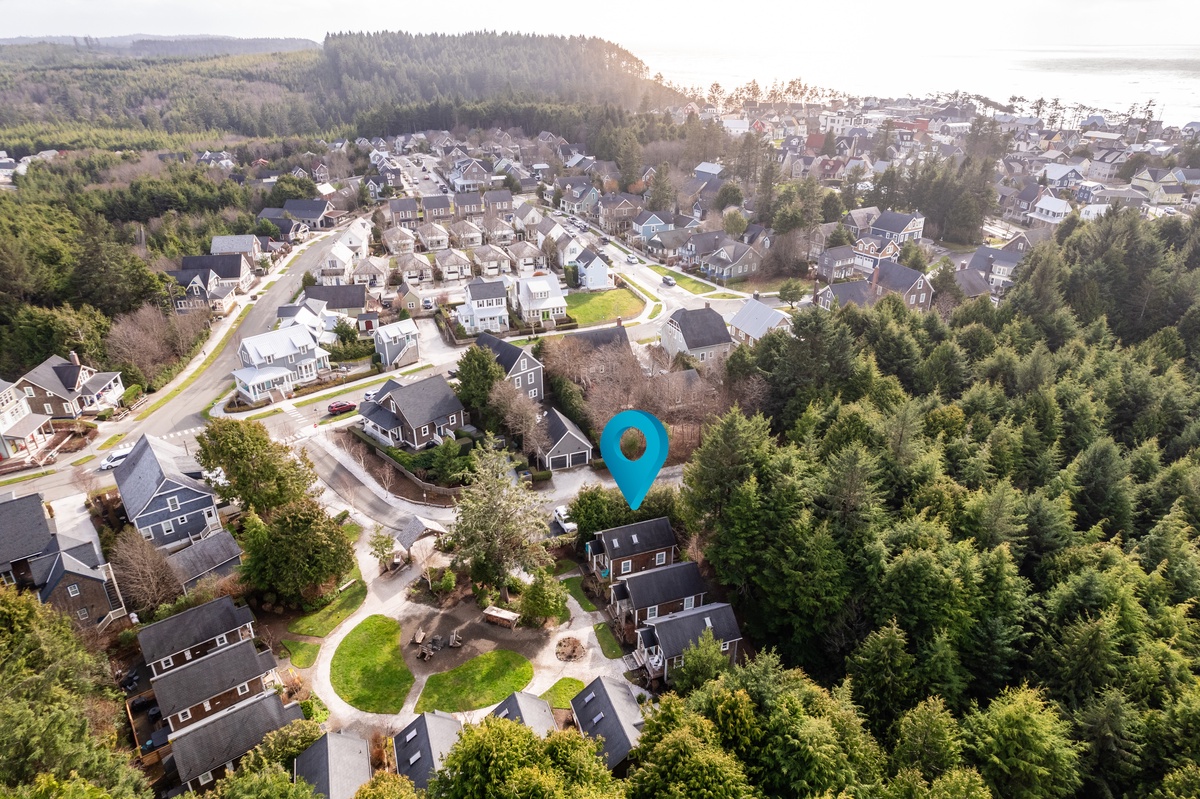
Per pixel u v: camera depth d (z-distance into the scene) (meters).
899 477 55.78
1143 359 79.38
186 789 40.03
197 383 91.56
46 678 37.09
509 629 53.28
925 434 63.66
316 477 67.06
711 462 53.97
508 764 32.31
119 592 54.09
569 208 175.12
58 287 101.25
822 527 47.66
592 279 122.44
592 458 74.25
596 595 56.69
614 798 31.48
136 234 134.75
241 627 50.50
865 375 70.31
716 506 54.38
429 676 48.97
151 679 46.31
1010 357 74.44
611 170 190.00
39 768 32.22
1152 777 36.84
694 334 93.31
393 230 142.25
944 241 151.50
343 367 95.06
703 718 35.91
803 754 33.62
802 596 46.88
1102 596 43.06
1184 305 90.88
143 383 88.88
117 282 101.94
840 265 125.44
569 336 88.50
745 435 53.81
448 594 56.75
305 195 170.38
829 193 148.50
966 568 44.25
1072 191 179.12
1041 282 92.88
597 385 80.06
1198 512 54.03
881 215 144.62
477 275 129.12
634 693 46.94
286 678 48.66
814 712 36.62
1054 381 72.06
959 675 42.62
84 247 101.94
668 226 148.75
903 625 44.22
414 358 96.81
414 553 61.59
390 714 46.06
